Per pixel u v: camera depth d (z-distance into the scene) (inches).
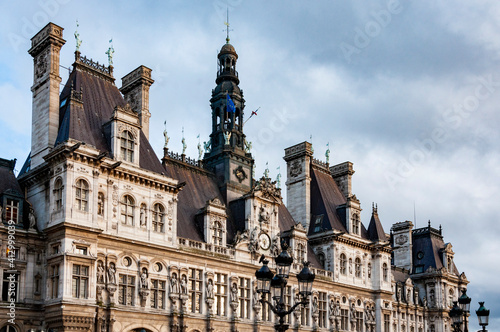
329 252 3772.1
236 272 3085.6
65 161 2449.6
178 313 2736.2
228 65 3705.7
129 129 2763.3
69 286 2332.7
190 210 3129.9
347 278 3806.6
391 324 4055.1
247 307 3117.6
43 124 2723.9
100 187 2578.7
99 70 3016.7
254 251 3198.8
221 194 3410.4
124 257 2615.7
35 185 2647.6
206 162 3570.4
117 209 2625.5
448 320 4862.2
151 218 2751.0
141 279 2645.2
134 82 3221.0
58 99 2748.5
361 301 3887.8
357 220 4028.1
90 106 2819.9
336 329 3597.4
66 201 2406.5
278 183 3791.8
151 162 2886.3
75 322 2321.6
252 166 3619.6
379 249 4052.7
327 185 4192.9
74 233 2400.3
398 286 4648.1
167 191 2851.9
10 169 2669.8
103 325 2445.9
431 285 4911.4
